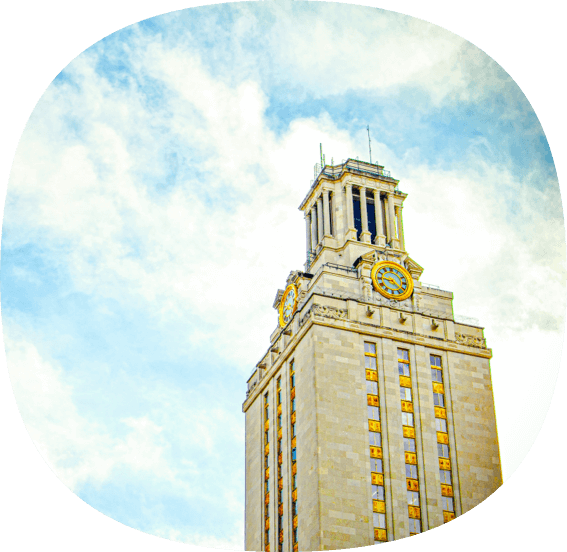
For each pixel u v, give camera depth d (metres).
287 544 127.75
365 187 153.50
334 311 138.25
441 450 132.62
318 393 130.00
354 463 126.25
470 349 142.38
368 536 121.25
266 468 140.38
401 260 147.88
